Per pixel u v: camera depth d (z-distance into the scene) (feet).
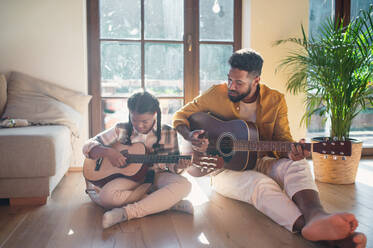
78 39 9.82
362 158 11.78
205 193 7.63
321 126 11.95
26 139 6.58
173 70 10.89
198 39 10.91
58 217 6.13
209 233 5.40
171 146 6.71
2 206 6.76
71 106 9.50
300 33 10.77
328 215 4.56
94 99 10.50
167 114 10.98
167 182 6.34
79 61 9.87
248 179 6.17
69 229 5.57
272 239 5.16
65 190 7.89
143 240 5.14
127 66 10.65
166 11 10.73
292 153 5.71
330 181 8.71
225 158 6.54
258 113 6.79
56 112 8.88
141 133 6.29
